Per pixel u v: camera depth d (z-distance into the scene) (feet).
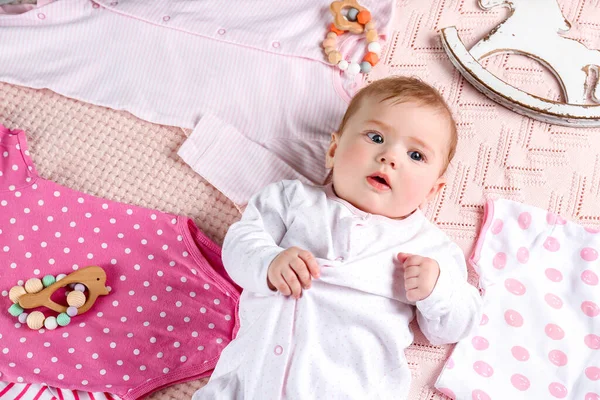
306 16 5.11
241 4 5.17
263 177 4.82
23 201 4.84
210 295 4.63
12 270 4.72
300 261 3.68
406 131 4.04
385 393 3.90
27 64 5.23
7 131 5.00
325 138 4.89
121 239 4.78
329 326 3.86
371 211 4.16
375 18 5.19
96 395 4.50
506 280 4.40
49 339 4.54
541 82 4.96
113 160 5.06
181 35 5.08
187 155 4.86
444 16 5.23
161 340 4.55
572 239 4.45
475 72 4.87
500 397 4.08
